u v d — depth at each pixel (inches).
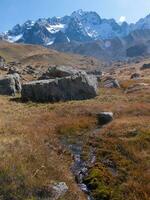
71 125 1638.8
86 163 1234.0
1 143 1104.8
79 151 1354.6
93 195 1026.1
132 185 1072.2
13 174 925.8
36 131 1438.2
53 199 897.5
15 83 2755.9
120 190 1053.8
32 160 1039.6
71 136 1528.1
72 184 1025.5
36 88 2411.4
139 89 2960.1
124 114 1935.3
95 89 2605.8
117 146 1369.3
